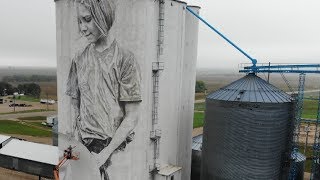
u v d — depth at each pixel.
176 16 27.69
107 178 27.17
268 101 24.53
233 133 25.20
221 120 25.86
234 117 25.08
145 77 25.66
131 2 24.75
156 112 26.83
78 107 28.16
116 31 25.33
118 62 25.59
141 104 25.92
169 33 27.19
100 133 27.03
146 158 26.81
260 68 28.84
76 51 27.64
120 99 25.94
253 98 24.91
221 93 27.03
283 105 24.84
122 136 26.33
